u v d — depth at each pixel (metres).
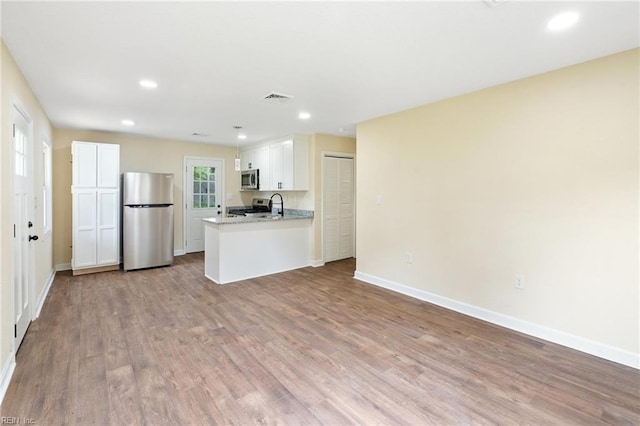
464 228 3.31
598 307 2.46
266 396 1.98
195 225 6.52
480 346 2.62
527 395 2.00
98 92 3.16
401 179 3.95
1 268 2.00
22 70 2.59
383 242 4.22
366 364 2.35
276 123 4.56
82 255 4.72
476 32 2.04
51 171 4.51
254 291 4.07
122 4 1.73
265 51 2.30
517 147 2.88
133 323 3.04
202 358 2.42
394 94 3.26
